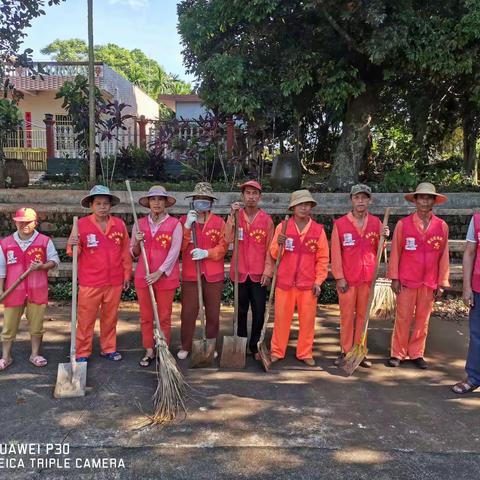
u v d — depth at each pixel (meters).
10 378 3.70
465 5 5.88
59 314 5.40
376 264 3.99
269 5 5.96
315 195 7.10
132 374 3.82
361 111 7.82
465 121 9.58
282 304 4.07
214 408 3.28
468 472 2.61
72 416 3.13
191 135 9.46
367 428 3.05
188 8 7.01
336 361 4.12
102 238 3.94
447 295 6.18
